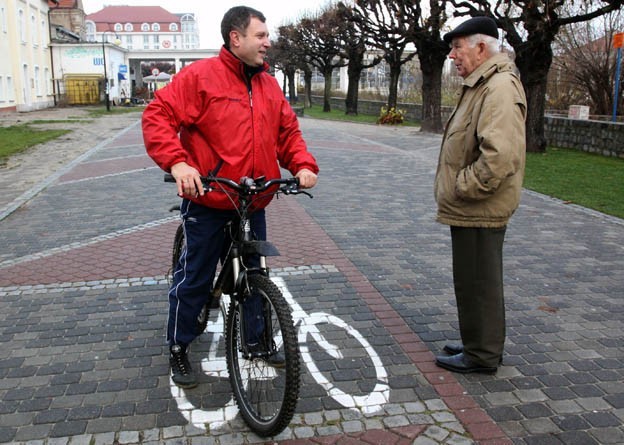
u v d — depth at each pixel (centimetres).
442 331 429
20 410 322
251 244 302
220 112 304
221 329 424
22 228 728
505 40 1684
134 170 1206
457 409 325
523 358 387
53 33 5234
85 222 757
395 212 823
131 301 483
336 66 4256
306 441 296
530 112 1517
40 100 4256
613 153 1442
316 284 521
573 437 300
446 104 3366
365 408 326
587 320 451
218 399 336
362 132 2370
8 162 1330
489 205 334
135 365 374
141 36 11950
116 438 298
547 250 638
